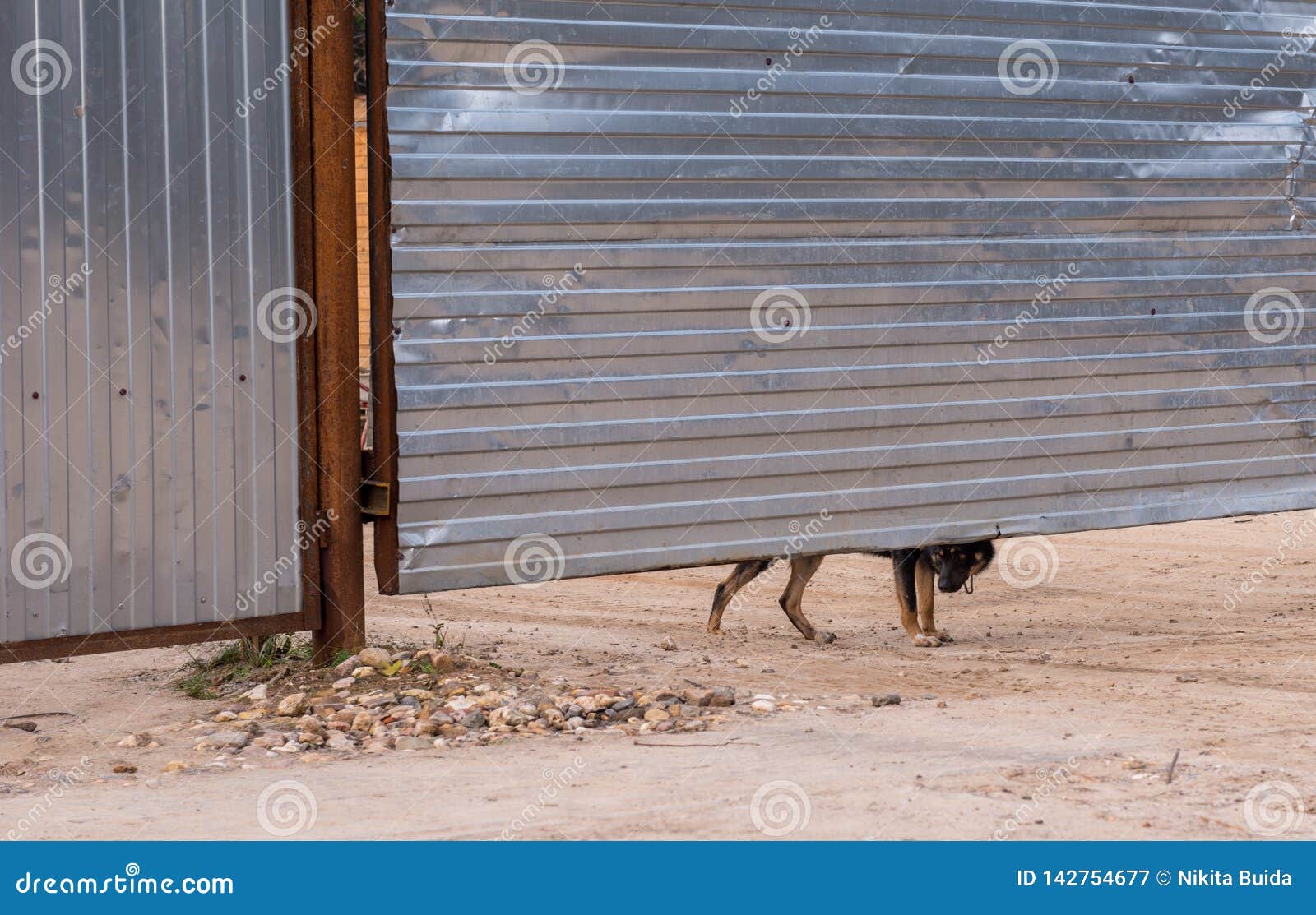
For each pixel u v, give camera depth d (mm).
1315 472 11836
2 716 8156
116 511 8078
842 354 10016
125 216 8023
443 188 8797
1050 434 10773
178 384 8219
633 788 6234
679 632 11477
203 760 6977
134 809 6070
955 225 10336
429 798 6145
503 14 8859
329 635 8781
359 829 5688
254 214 8398
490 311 8945
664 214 9367
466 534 8977
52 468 7902
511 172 8930
